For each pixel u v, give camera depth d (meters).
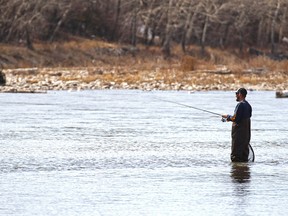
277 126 60.06
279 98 95.06
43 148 46.19
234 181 35.91
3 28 173.12
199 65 139.50
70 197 32.09
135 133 54.72
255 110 75.94
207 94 100.50
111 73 126.75
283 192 33.41
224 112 72.62
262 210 30.11
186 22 192.38
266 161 41.94
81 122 62.16
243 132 41.56
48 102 83.56
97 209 30.03
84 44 176.00
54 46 168.00
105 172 38.06
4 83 109.06
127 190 33.62
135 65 149.00
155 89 109.38
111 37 197.38
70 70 132.88
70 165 40.00
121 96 95.00
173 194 32.91
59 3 182.38
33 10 175.00
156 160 42.00
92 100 87.75
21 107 76.38
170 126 60.00
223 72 130.12
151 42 198.25
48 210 29.80
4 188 33.78
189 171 38.59
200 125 61.19
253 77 126.44
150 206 30.67
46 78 119.12
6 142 48.84
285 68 138.25
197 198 32.16
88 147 46.81
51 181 35.47
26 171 38.03
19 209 29.92
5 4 174.88
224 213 29.61
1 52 153.75
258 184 35.16
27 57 156.12
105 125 59.91
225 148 47.06
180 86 112.06
